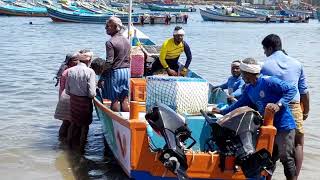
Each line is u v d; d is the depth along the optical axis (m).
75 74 9.64
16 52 28.06
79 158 9.61
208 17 81.94
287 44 42.06
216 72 22.45
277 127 7.43
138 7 111.06
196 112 8.12
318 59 30.27
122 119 7.61
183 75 11.18
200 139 7.84
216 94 10.74
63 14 57.94
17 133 11.23
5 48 30.09
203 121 7.82
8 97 15.29
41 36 40.34
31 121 12.40
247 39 45.84
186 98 8.05
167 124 6.98
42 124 12.12
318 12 98.50
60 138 10.82
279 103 7.19
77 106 9.73
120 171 8.91
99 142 10.64
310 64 27.38
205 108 8.20
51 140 10.72
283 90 7.25
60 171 8.91
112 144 8.99
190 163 7.25
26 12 68.62
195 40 42.66
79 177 8.62
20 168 9.02
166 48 11.05
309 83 19.95
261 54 31.81
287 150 7.45
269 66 7.75
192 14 104.00
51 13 58.19
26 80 18.41
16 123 12.15
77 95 9.70
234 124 7.11
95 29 49.75
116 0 113.25
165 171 7.27
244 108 7.26
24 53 27.69
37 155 9.72
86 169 9.02
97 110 10.36
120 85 9.57
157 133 7.48
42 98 15.27
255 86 7.48
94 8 72.69
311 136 11.75
